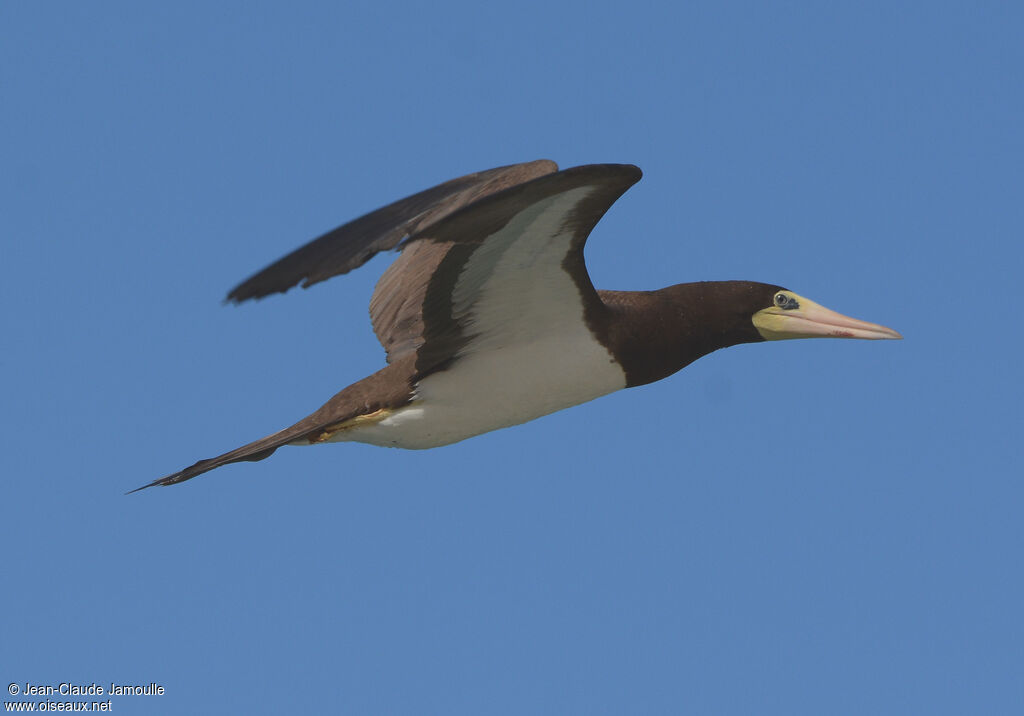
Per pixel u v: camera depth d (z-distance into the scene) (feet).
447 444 47.01
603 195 38.60
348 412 46.11
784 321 48.14
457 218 34.40
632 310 45.98
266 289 36.35
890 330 48.06
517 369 45.09
